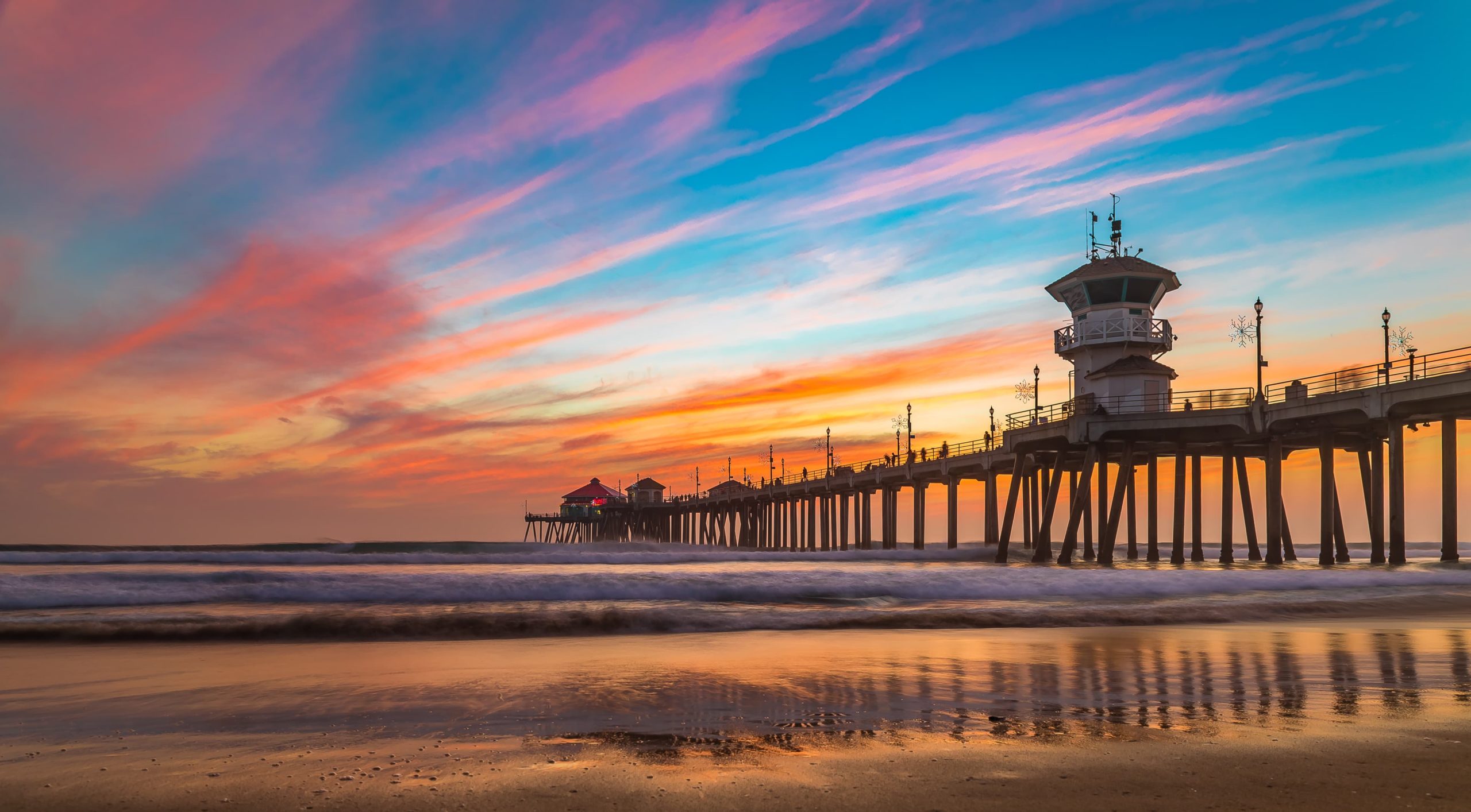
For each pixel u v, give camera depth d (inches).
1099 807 225.3
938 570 1517.0
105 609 854.5
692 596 1016.2
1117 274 2410.2
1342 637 644.7
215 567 1808.6
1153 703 379.6
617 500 6879.9
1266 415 1811.0
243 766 277.9
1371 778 251.8
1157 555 2327.8
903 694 406.9
